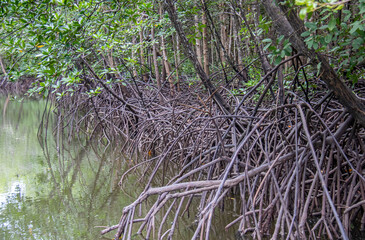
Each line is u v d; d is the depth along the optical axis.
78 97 12.87
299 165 4.48
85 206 6.37
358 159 4.71
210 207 4.08
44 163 9.69
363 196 4.53
